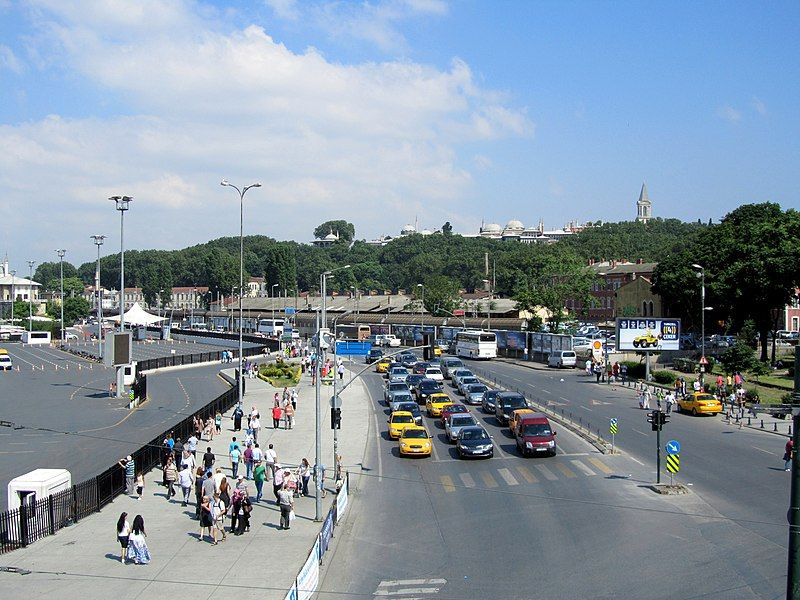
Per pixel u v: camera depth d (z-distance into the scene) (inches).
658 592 832.3
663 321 3058.6
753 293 3307.1
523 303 4628.4
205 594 840.3
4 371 3668.8
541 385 2837.1
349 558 981.8
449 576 904.3
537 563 943.7
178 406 2428.6
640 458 1558.8
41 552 1000.2
